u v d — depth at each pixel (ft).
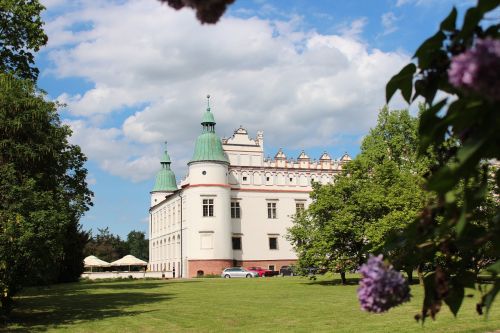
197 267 210.79
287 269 210.59
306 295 86.89
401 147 143.54
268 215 229.66
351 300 74.49
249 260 223.51
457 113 7.20
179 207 236.84
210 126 224.12
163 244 268.00
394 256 10.72
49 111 67.67
